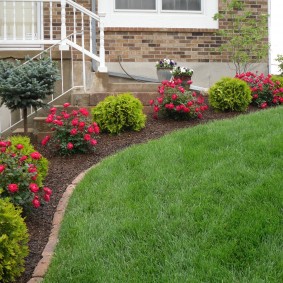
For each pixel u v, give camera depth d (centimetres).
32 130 835
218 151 580
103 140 768
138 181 526
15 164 503
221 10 1142
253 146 574
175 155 581
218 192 479
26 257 433
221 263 376
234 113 887
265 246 387
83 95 874
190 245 400
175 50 1129
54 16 1086
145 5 1125
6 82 762
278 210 431
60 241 446
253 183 484
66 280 379
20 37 1086
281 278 354
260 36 1072
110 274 376
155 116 855
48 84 794
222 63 1141
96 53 1091
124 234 429
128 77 1100
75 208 502
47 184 600
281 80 977
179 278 362
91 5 1101
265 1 1148
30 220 505
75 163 677
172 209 454
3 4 1071
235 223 419
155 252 398
